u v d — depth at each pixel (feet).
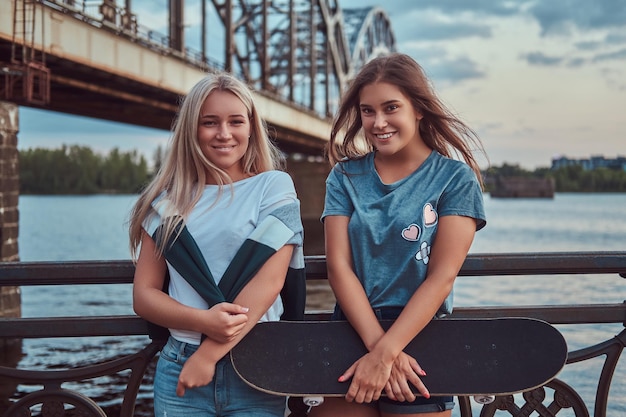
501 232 193.67
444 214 7.66
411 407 7.54
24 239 167.22
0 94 49.34
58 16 52.21
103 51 58.80
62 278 8.50
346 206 7.95
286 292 7.80
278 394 7.36
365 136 8.38
